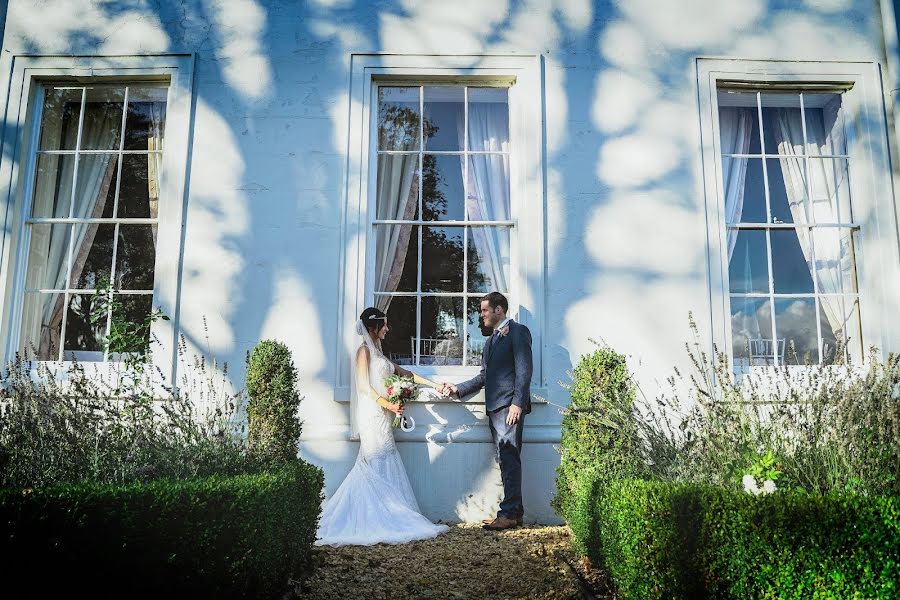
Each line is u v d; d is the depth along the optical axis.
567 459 4.50
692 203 5.42
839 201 5.63
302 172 5.40
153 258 5.46
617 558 3.25
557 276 5.30
